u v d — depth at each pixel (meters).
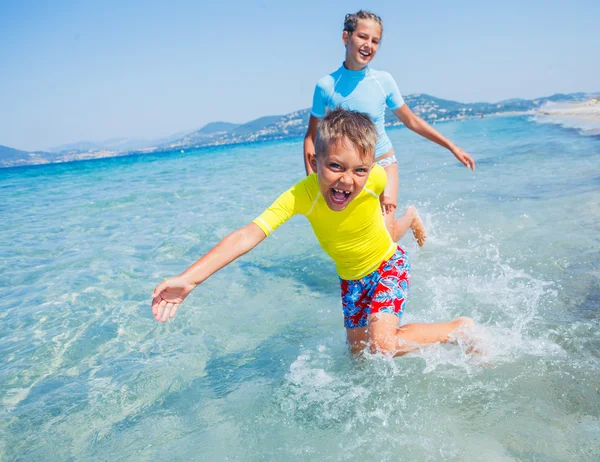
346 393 2.31
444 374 2.36
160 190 10.78
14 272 4.78
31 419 2.34
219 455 1.97
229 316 3.42
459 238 4.61
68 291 4.10
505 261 3.82
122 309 3.65
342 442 1.96
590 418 1.94
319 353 2.77
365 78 3.98
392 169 4.03
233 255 2.37
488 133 21.05
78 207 9.09
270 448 1.98
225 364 2.74
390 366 2.49
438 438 1.92
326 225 2.65
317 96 4.13
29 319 3.55
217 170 15.74
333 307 3.45
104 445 2.11
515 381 2.23
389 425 2.04
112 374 2.72
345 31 3.88
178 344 3.04
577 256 3.70
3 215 8.80
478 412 2.05
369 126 2.32
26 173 29.67
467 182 7.72
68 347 3.10
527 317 2.86
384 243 2.88
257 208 7.25
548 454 1.77
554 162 8.67
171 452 2.03
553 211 5.08
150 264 4.77
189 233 5.92
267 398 2.34
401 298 2.79
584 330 2.62
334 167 2.29
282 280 4.09
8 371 2.82
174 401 2.42
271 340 3.00
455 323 2.62
